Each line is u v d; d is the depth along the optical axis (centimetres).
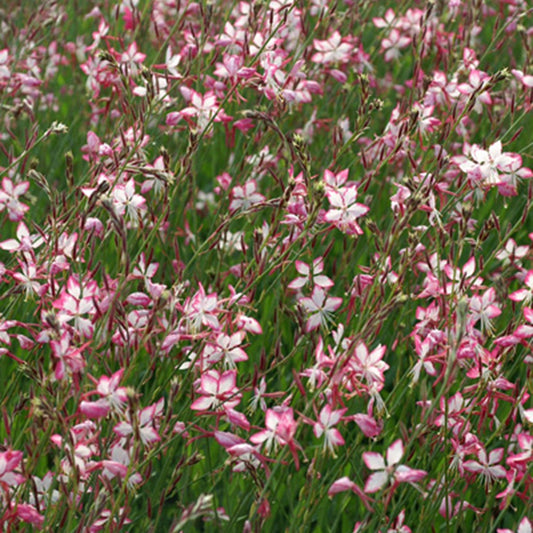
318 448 259
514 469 289
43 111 583
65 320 267
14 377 346
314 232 323
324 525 333
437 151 386
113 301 251
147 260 321
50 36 604
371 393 259
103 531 288
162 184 369
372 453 232
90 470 245
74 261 284
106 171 333
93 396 271
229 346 292
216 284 377
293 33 529
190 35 483
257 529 267
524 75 425
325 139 523
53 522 259
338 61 494
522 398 293
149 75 349
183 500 319
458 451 289
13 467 246
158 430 268
